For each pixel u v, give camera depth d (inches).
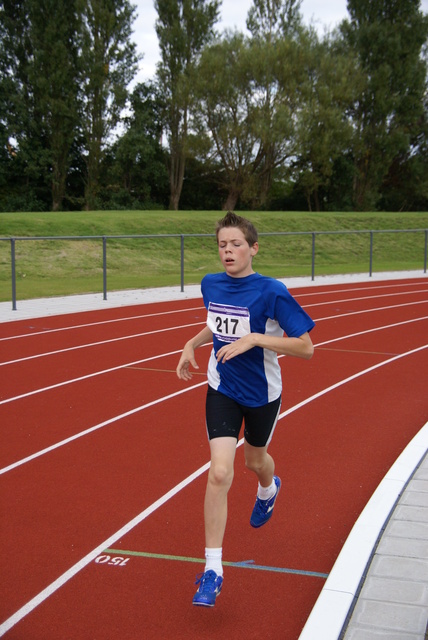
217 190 1872.5
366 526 137.3
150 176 1765.5
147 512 149.3
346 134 1609.3
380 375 292.2
